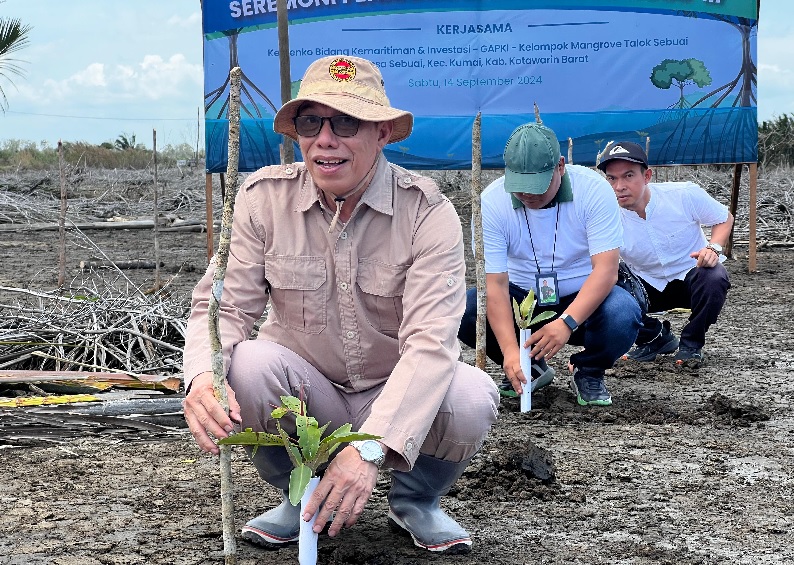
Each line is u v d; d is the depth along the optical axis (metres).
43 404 4.52
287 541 2.88
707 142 9.78
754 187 10.00
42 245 13.09
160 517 3.18
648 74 9.70
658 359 5.89
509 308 4.59
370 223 2.68
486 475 3.53
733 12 9.58
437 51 9.69
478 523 3.13
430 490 2.84
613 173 5.56
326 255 2.71
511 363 4.50
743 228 13.41
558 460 3.84
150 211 17.22
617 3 9.60
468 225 14.32
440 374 2.53
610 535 3.04
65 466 3.78
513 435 4.20
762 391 5.11
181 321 5.84
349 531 3.01
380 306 2.72
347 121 2.51
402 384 2.49
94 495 3.42
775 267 10.64
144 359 5.56
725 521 3.17
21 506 3.30
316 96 2.51
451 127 9.80
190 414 2.44
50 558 2.82
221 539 2.98
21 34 18.70
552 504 3.32
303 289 2.71
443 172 17.22
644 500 3.38
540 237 4.60
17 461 3.85
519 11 9.62
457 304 2.64
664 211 5.64
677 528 3.11
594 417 4.51
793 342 6.55
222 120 9.60
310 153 2.55
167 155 29.95
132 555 2.85
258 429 2.69
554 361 5.96
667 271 5.72
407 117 2.59
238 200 2.77
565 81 9.73
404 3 9.59
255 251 2.74
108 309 5.98
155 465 3.80
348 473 2.35
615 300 4.61
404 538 2.95
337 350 2.78
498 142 9.84
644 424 4.44
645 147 9.79
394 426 2.44
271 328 2.87
